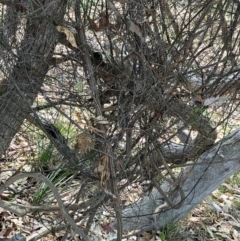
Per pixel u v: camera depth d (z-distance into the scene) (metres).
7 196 2.96
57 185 2.87
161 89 2.00
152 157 2.21
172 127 2.34
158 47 1.94
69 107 2.27
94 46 2.00
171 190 2.63
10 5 1.89
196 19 1.98
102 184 2.11
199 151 2.64
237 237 3.21
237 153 2.78
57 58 2.02
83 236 2.15
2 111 2.13
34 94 2.07
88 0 1.86
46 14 1.84
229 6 2.02
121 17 1.86
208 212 3.39
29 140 2.71
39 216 2.54
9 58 1.97
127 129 2.01
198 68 2.01
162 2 1.89
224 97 2.12
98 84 2.04
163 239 2.94
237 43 2.12
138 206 2.74
